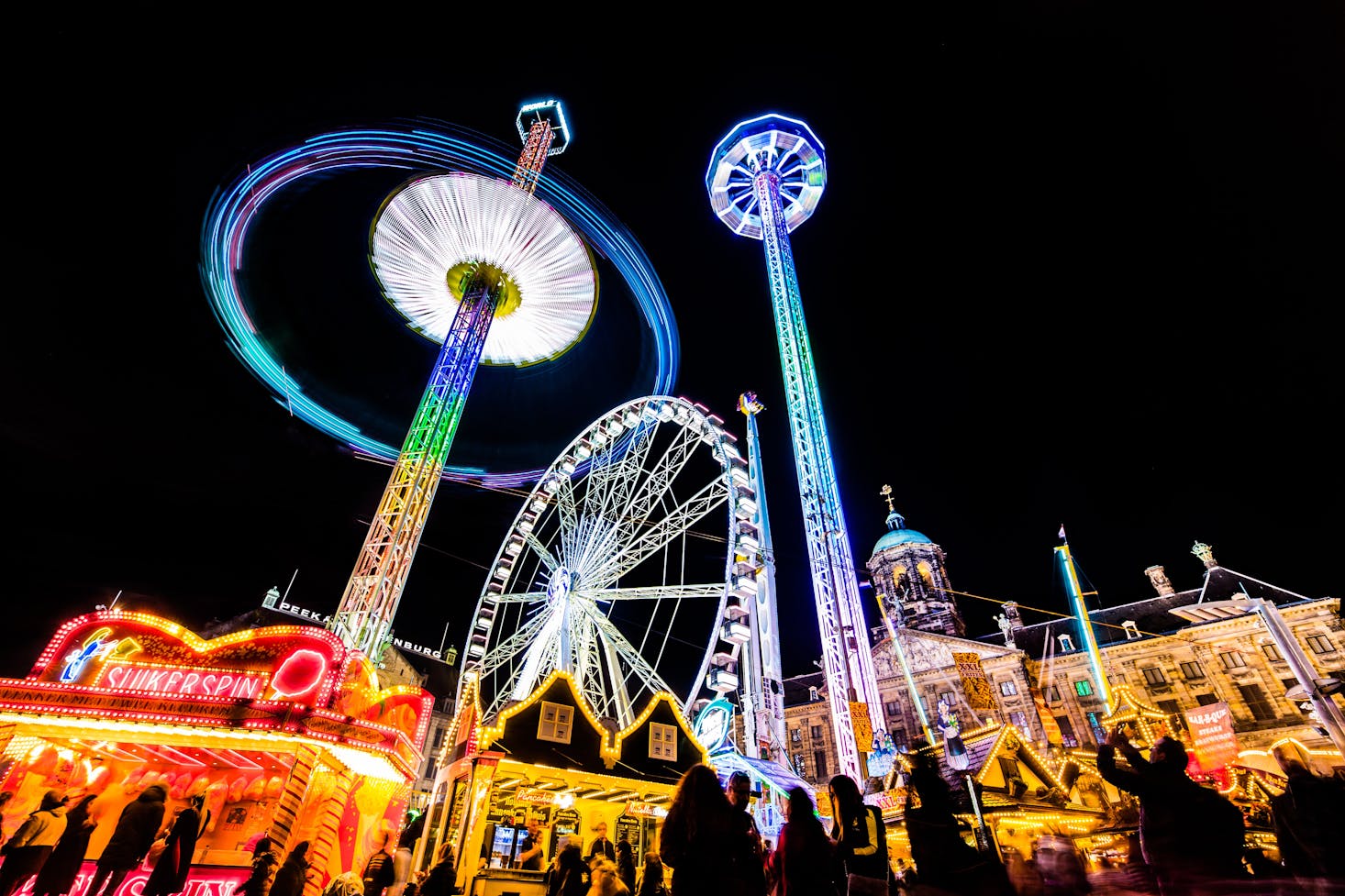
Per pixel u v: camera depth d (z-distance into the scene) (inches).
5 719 539.8
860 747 914.1
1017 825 766.5
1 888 381.1
